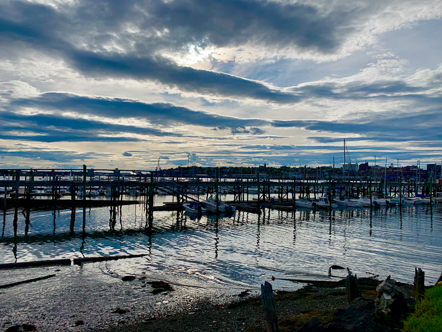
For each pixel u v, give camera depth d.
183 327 13.11
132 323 13.68
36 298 16.61
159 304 16.02
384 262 24.86
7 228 39.56
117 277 20.41
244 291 18.09
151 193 43.09
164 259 25.27
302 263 24.48
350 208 70.69
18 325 13.38
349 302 12.48
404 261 25.20
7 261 24.31
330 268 22.80
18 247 29.28
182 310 15.21
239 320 13.75
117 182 49.53
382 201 75.12
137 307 15.59
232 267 23.27
